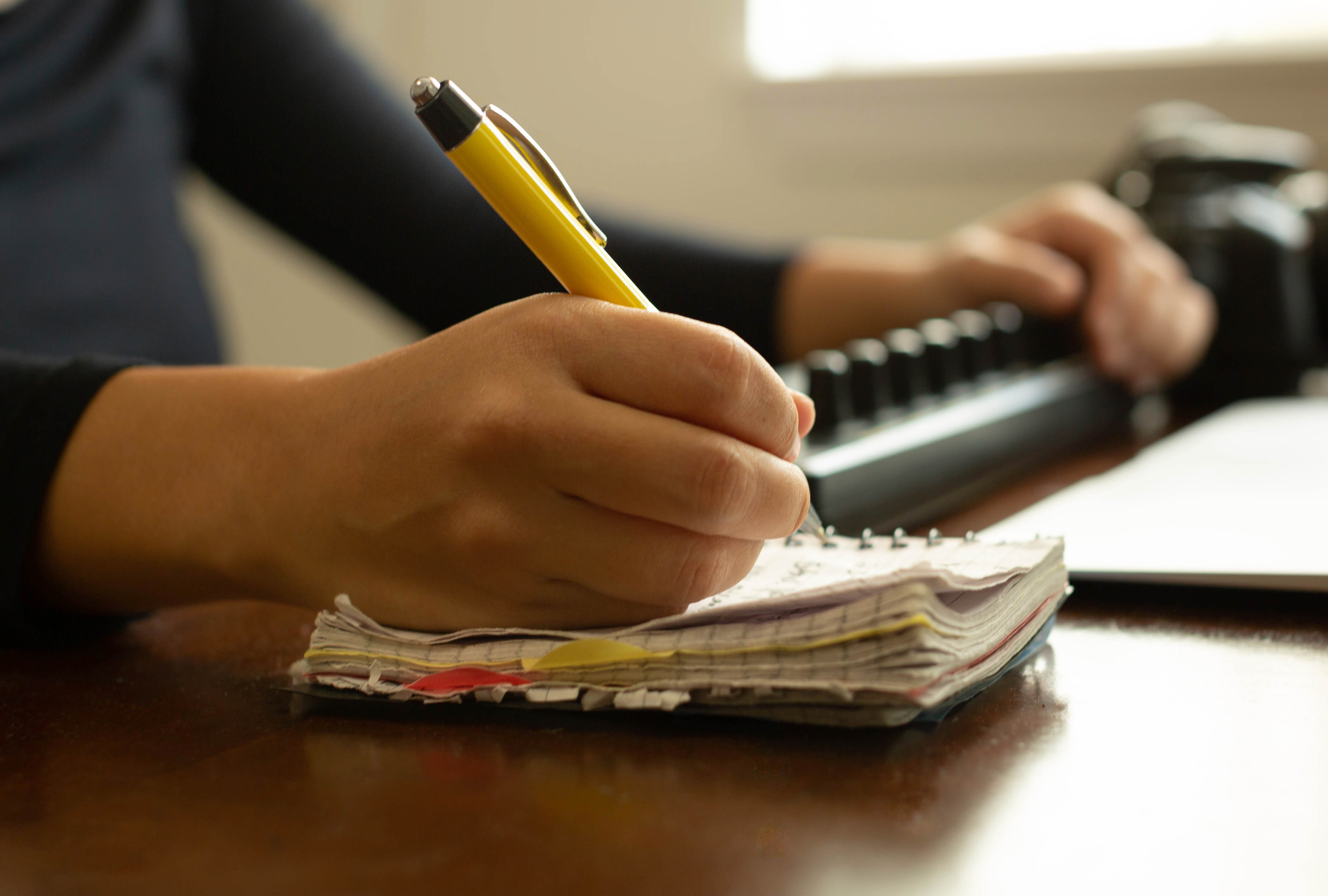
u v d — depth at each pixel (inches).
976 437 25.0
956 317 33.4
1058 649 14.3
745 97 58.7
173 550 14.8
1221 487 23.2
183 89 39.2
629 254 37.1
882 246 57.3
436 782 10.1
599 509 12.0
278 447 14.0
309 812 9.4
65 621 16.4
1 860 8.5
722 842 8.6
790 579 13.9
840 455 20.8
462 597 12.9
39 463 15.7
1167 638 14.6
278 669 14.6
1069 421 31.3
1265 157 43.8
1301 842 8.5
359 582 13.4
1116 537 18.7
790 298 38.1
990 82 54.0
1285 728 11.0
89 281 34.2
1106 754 10.4
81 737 11.8
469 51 64.9
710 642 11.5
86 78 35.0
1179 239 42.1
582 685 12.2
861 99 56.3
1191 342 38.8
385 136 38.0
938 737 11.0
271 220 40.7
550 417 11.8
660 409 12.0
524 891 7.8
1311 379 44.4
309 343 70.2
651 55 61.0
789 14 59.6
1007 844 8.5
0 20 33.8
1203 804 9.2
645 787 9.9
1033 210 39.3
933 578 10.9
